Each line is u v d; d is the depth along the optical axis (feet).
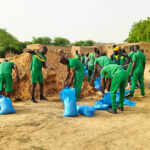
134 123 12.51
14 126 11.50
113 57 22.91
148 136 10.30
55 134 10.44
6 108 14.17
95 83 26.53
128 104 18.02
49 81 23.27
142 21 149.69
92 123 12.48
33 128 11.25
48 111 15.31
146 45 103.55
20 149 8.61
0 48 174.81
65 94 14.42
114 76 14.83
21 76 22.56
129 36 158.71
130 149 8.82
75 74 20.02
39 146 8.96
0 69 17.30
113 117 13.97
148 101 19.62
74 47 126.62
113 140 9.78
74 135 10.36
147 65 91.30
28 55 25.18
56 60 26.68
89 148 8.89
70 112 13.88
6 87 17.42
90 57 28.09
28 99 20.63
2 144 9.05
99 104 16.89
